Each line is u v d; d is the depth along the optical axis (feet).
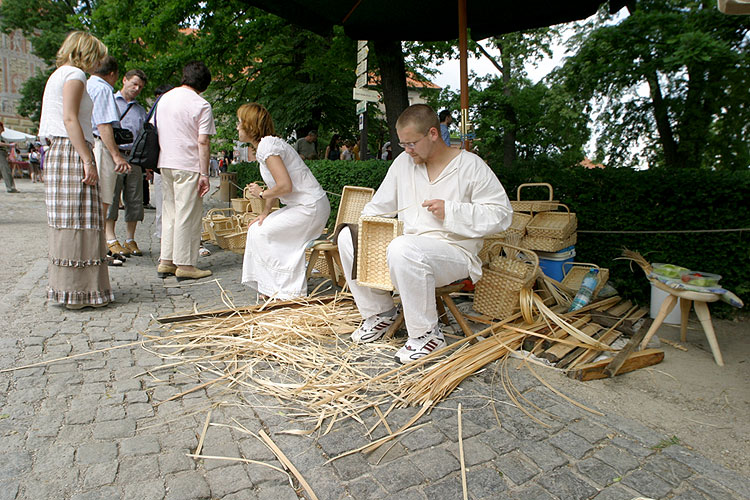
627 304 13.62
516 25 19.04
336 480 5.97
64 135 11.22
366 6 18.13
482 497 5.72
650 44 25.27
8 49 109.81
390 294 10.45
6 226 25.34
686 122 26.66
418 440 6.84
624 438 7.02
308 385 8.23
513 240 13.82
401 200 10.45
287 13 17.69
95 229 11.81
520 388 8.43
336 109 46.21
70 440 6.58
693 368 9.84
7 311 11.66
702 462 6.50
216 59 39.27
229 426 7.11
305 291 13.07
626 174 14.12
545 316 10.59
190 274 15.75
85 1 87.40
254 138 13.04
